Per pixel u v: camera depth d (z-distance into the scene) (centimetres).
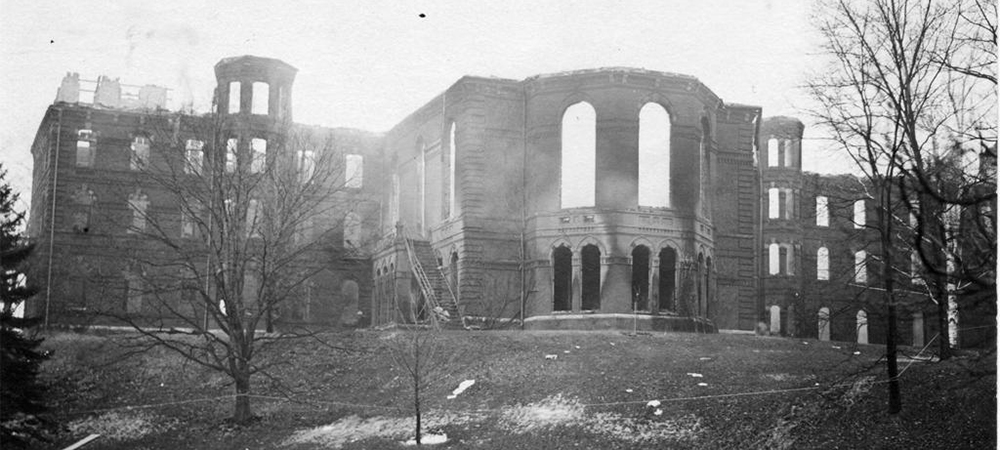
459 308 5372
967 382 2941
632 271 5250
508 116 5575
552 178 5416
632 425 3322
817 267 5994
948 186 2378
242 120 5312
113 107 5812
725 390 3531
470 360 4206
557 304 5425
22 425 3650
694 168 5341
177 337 4925
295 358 4534
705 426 3250
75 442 3706
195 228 5578
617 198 5247
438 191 5941
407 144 6359
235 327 3994
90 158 5722
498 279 5441
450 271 5600
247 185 4500
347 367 4369
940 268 2339
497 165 5531
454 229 5569
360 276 6197
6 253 3753
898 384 3225
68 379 4300
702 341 4503
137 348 4619
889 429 2956
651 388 3622
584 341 4475
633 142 5272
